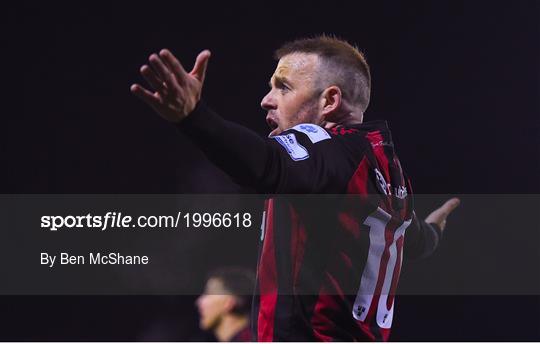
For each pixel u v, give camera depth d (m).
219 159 6.08
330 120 7.94
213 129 5.99
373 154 7.32
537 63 24.56
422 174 24.66
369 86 8.30
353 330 7.14
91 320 24.77
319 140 6.96
